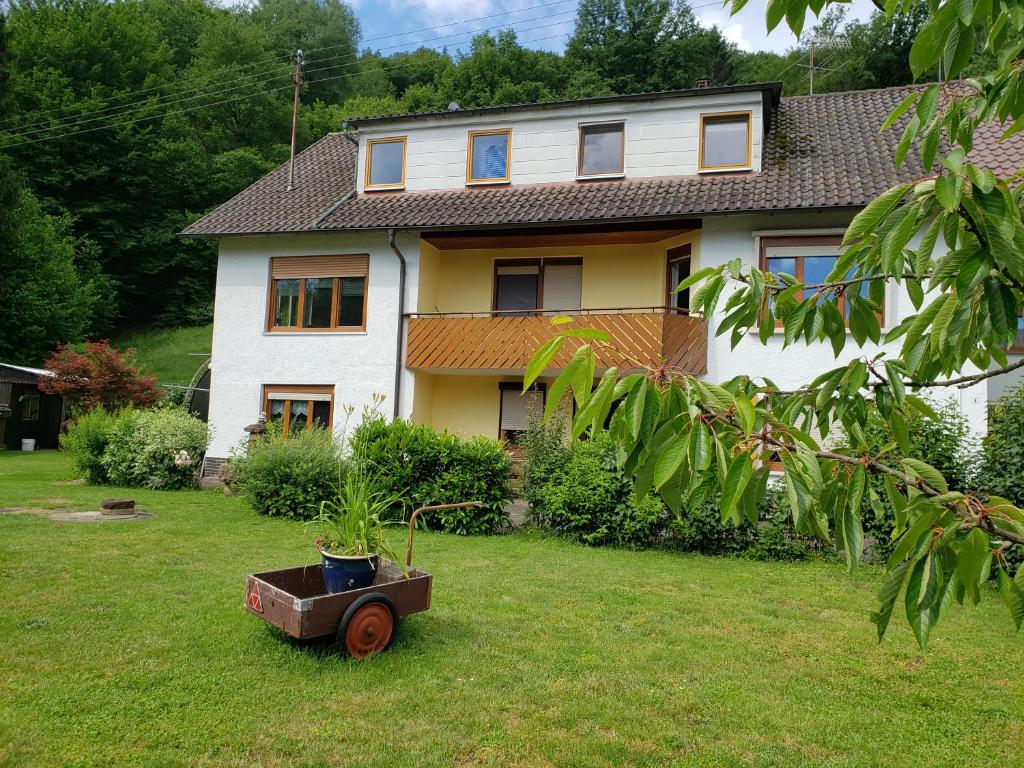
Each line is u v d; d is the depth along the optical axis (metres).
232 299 15.92
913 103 2.08
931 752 3.89
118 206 39.50
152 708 4.05
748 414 1.60
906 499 1.93
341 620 4.96
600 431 1.81
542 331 13.77
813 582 7.84
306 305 15.64
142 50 42.88
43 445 27.12
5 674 4.46
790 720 4.23
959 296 1.69
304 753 3.60
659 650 5.38
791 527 8.95
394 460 11.12
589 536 9.76
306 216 15.58
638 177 14.40
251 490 11.66
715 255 12.93
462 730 3.91
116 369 23.98
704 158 14.07
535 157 15.13
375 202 15.73
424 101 43.75
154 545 8.62
